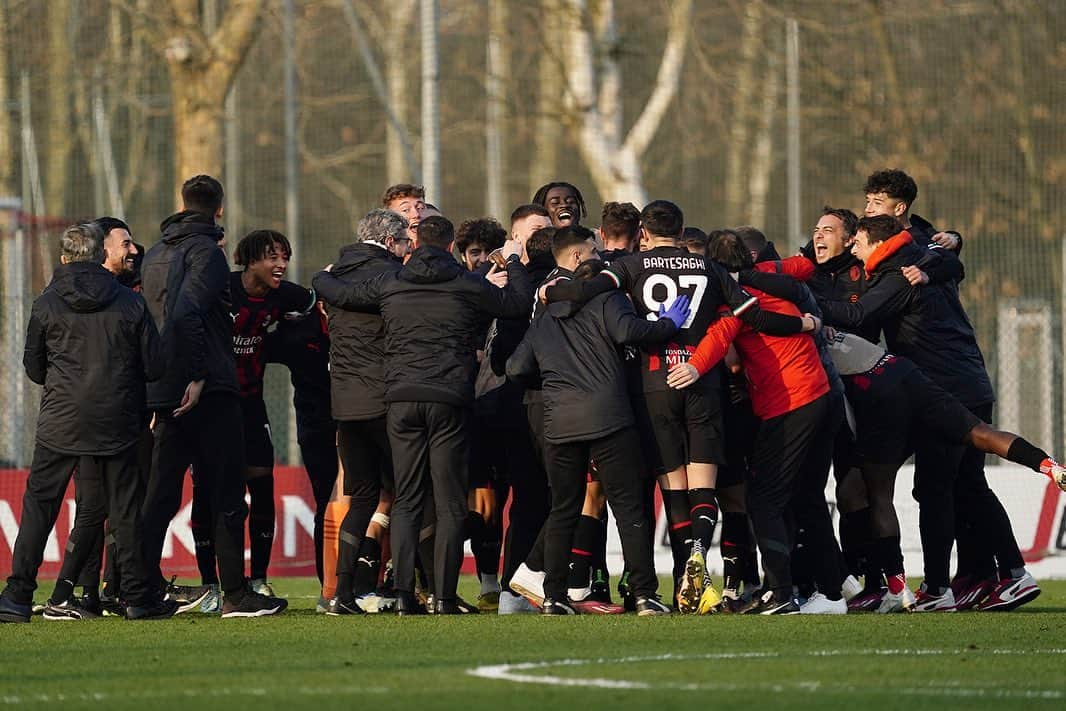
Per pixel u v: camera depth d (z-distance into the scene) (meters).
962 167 70.38
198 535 33.28
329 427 34.31
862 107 74.69
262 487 34.09
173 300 29.16
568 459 30.16
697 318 30.03
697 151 89.25
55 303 28.50
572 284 29.86
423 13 57.84
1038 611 33.38
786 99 77.25
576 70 72.75
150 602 29.88
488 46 94.44
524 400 31.73
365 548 31.86
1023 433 53.59
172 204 89.31
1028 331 53.78
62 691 19.95
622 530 30.31
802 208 73.88
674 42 77.19
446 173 106.31
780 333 29.55
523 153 111.81
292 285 33.62
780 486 30.16
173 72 70.81
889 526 31.77
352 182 109.94
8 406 51.34
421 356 29.83
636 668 21.66
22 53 79.50
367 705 18.55
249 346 33.22
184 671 21.69
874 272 31.95
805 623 28.16
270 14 79.56
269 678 20.88
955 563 46.84
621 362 30.11
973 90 73.62
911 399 31.41
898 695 19.33
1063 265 54.31
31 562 29.06
